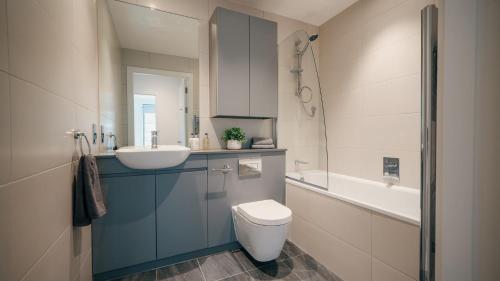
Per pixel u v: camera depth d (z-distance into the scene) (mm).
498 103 444
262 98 2125
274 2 2242
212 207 1808
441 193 521
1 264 528
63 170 930
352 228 1463
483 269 465
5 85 550
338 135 2473
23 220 627
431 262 619
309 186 1885
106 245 1464
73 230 1049
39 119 728
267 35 2145
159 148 1662
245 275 1558
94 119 1535
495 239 449
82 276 1205
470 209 479
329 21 2574
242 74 2029
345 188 2297
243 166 1933
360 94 2217
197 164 1741
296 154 2258
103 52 1770
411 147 1796
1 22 536
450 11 504
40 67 740
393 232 1219
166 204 1638
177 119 2020
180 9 2004
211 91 2076
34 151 693
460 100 490
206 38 2102
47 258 775
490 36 452
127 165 1411
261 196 2031
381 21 2006
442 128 519
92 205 1054
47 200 779
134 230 1540
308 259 1774
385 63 1979
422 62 628
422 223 632
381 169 2025
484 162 461
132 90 1879
